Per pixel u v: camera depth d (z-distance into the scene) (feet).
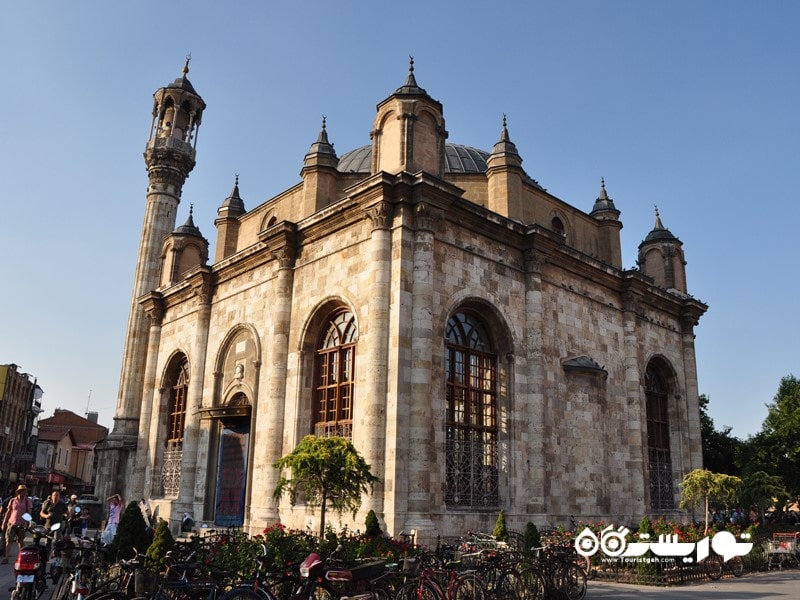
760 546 85.76
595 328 105.40
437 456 76.43
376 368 75.87
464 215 86.07
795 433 144.56
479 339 89.61
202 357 115.14
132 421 143.84
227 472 102.73
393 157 85.76
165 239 144.66
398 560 51.31
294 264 96.22
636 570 70.18
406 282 78.28
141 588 41.27
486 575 50.70
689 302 127.75
